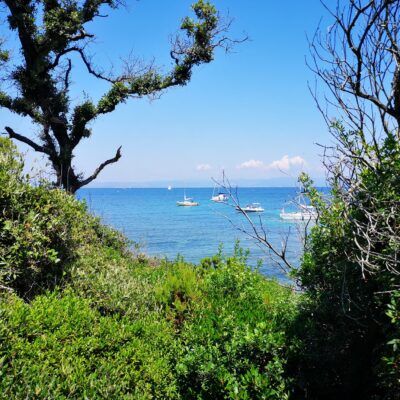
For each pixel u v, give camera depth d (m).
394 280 4.56
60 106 17.80
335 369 5.60
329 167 5.23
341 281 5.43
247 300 7.63
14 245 6.13
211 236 43.28
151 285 8.09
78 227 8.01
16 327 4.49
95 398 4.12
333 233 5.58
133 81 18.14
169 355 5.54
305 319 6.13
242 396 4.62
